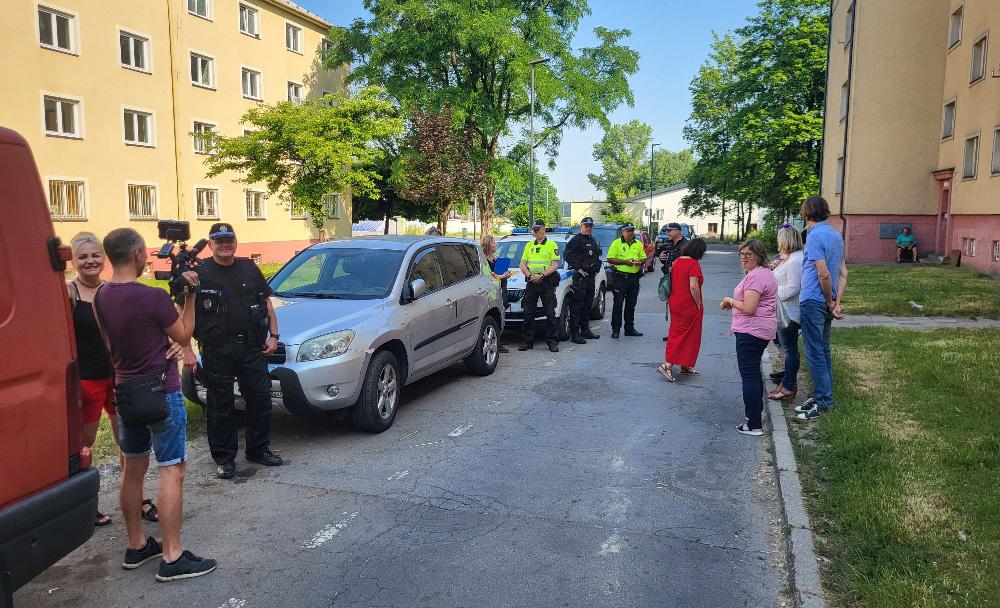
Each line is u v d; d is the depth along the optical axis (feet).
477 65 111.14
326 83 116.88
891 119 80.89
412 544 13.64
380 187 119.96
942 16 78.18
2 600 9.22
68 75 70.08
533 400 24.32
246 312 17.12
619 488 16.39
